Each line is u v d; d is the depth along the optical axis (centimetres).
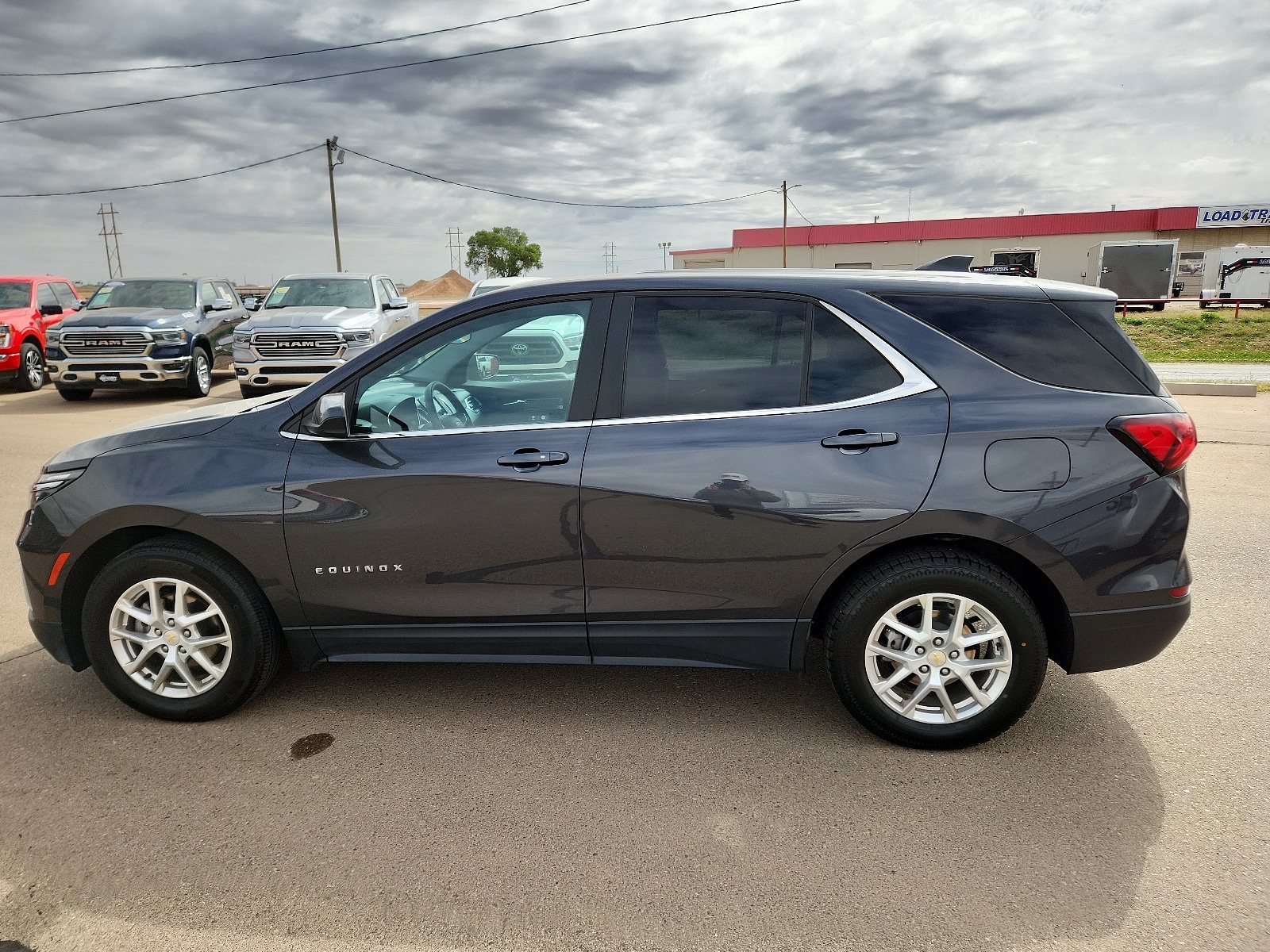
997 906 230
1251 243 4806
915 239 5316
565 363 320
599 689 368
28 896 237
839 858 251
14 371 1492
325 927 224
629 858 252
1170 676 374
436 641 328
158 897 236
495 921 226
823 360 307
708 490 301
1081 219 4991
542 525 311
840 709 348
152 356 1343
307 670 340
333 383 331
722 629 315
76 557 330
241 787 291
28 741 323
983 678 309
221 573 323
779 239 5644
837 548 300
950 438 295
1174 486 297
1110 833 262
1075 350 304
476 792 288
